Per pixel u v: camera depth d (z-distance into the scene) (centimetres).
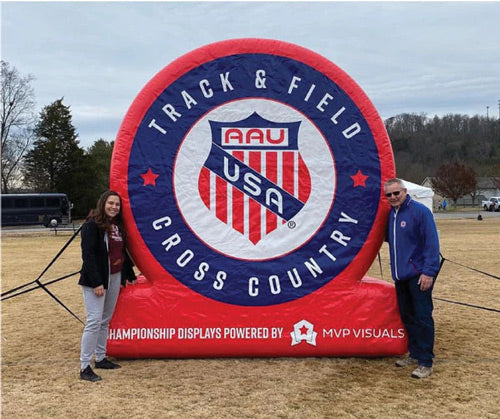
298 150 483
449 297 763
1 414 354
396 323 477
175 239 475
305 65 482
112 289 441
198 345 470
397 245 443
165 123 476
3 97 4059
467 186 5103
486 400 374
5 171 4212
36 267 1168
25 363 469
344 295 479
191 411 357
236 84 480
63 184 4391
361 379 421
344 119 484
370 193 484
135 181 473
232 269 475
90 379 418
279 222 480
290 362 465
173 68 475
